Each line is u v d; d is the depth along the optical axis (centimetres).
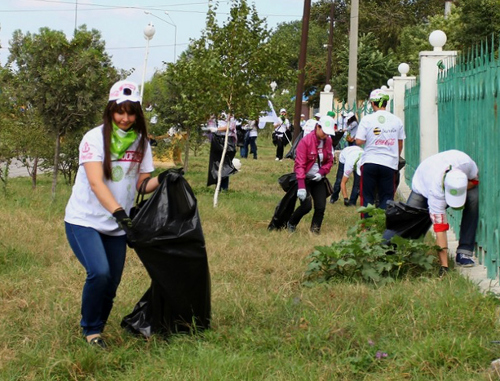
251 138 3128
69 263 827
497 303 622
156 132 2156
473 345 520
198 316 582
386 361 517
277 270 791
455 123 982
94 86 1327
